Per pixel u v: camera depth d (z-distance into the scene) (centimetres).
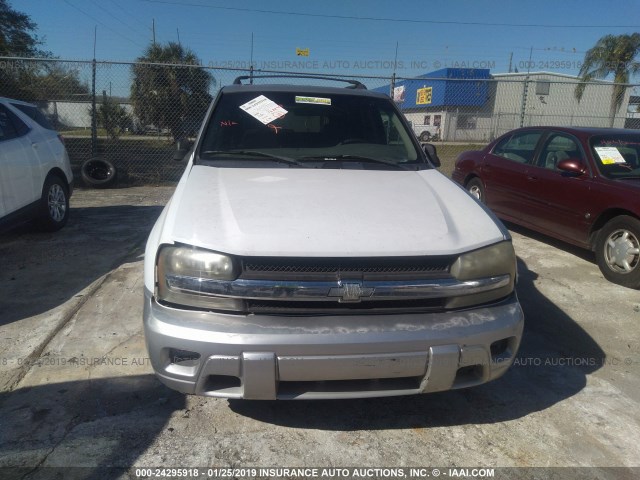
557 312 415
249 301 221
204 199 261
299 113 372
